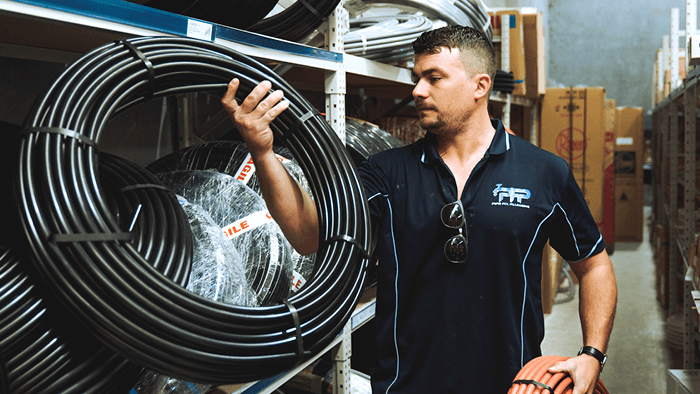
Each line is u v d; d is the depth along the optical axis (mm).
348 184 1144
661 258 4270
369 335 2590
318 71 1769
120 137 1929
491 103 3594
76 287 705
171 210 951
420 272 1307
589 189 5207
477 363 1252
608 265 1350
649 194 9445
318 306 958
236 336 814
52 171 729
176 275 852
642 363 3240
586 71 9391
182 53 934
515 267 1262
